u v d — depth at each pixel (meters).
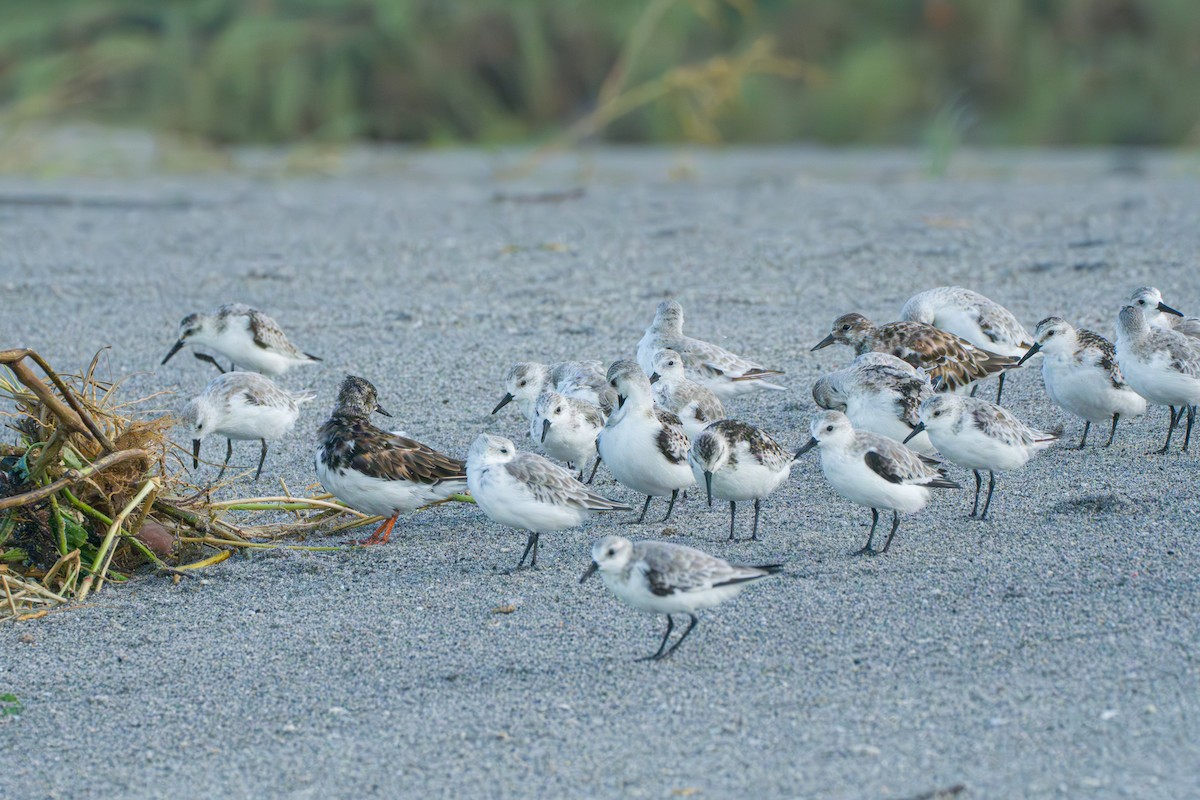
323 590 11.41
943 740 8.38
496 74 43.72
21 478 11.78
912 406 13.51
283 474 14.29
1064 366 13.93
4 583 11.07
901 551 11.56
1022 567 11.00
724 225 26.56
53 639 10.58
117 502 11.94
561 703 9.17
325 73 42.00
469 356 18.02
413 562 11.99
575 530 12.67
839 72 44.91
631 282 21.86
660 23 43.56
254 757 8.71
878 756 8.24
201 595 11.37
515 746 8.64
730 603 10.59
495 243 25.11
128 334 19.27
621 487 14.04
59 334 19.23
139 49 40.75
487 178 34.78
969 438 12.01
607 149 42.22
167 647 10.38
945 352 15.66
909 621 10.09
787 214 27.81
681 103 42.34
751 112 44.34
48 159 36.38
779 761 8.26
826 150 42.62
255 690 9.62
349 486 12.28
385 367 17.61
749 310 20.00
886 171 36.06
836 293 20.86
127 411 15.90
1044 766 8.04
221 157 37.81
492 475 11.48
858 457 11.44
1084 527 11.84
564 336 18.84
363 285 22.00
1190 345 13.46
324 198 31.17
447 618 10.70
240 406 14.02
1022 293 20.33
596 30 43.62
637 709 9.02
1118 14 46.09
